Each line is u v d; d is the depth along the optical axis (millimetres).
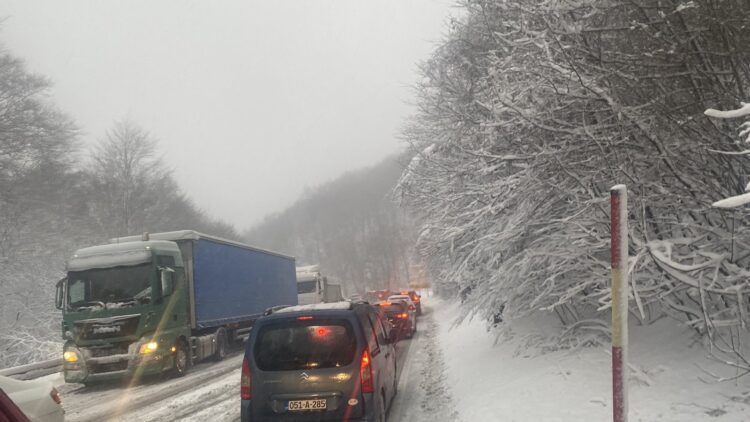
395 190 13992
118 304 11891
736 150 5199
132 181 38531
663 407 5156
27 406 5121
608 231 5859
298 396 5930
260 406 5965
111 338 11727
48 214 26812
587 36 5785
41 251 24453
